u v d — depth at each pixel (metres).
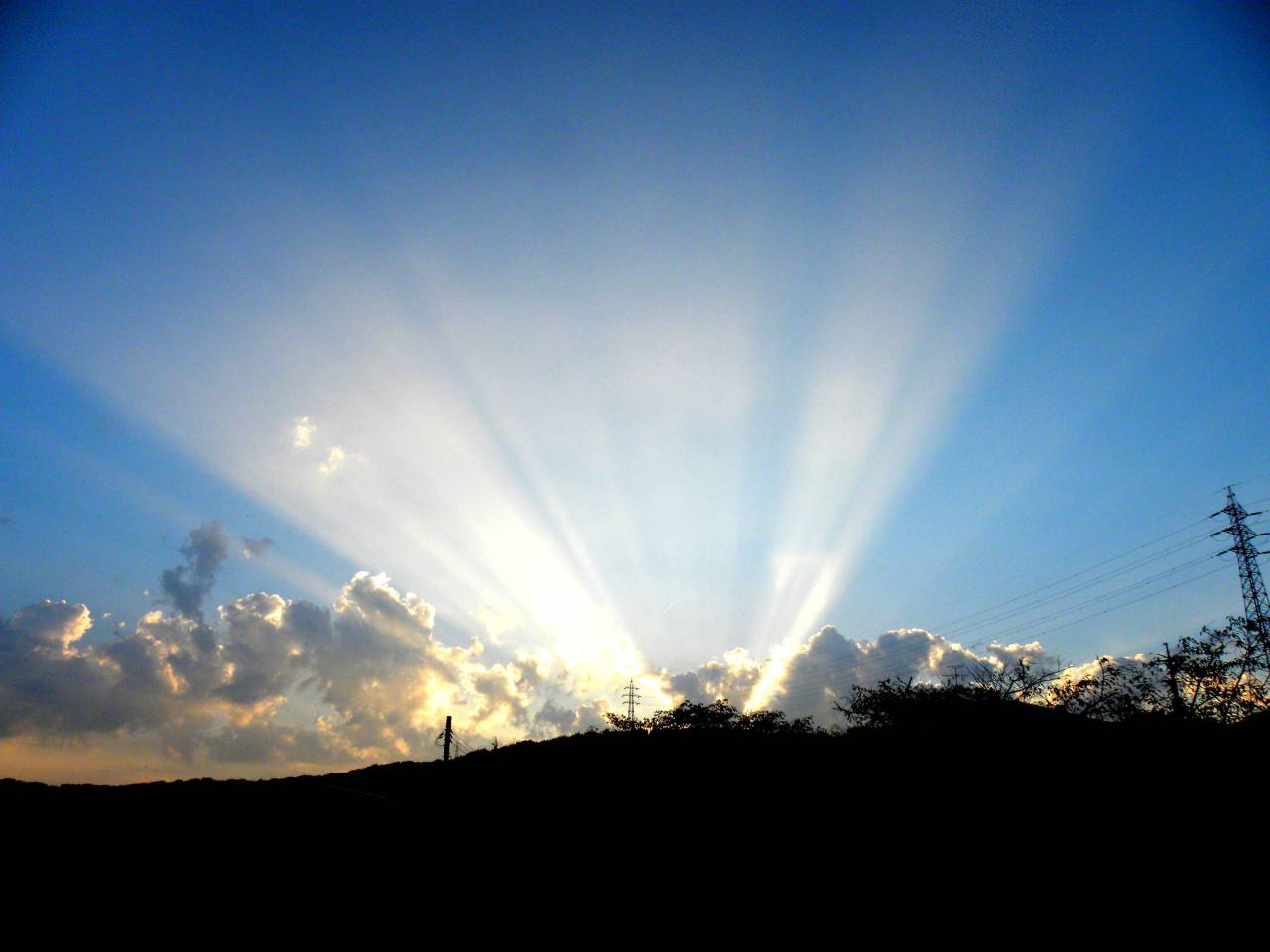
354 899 19.73
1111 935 17.12
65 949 15.74
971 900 19.88
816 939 17.77
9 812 32.22
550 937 16.98
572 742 69.50
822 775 35.62
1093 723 31.45
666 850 27.83
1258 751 25.62
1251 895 17.98
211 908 18.77
